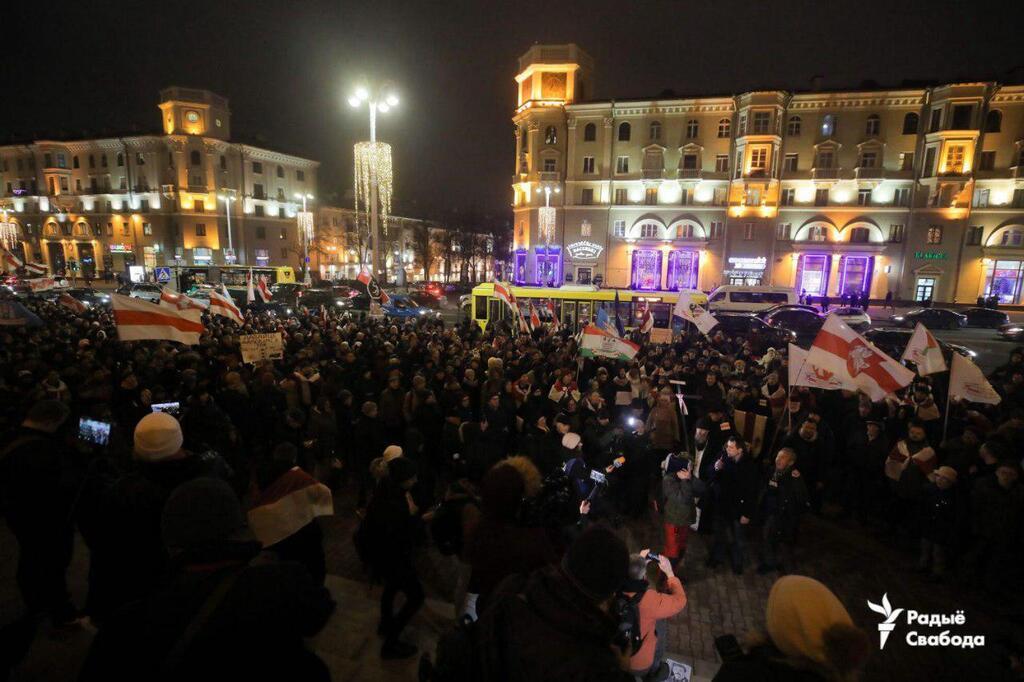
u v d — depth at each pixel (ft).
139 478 11.39
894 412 28.07
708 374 31.83
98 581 11.30
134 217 208.95
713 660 15.85
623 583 6.62
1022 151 134.72
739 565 20.45
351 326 51.44
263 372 28.12
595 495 19.90
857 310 85.15
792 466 20.47
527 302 68.39
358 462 24.49
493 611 6.69
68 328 45.65
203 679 5.56
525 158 168.66
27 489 12.50
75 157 220.64
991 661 16.06
